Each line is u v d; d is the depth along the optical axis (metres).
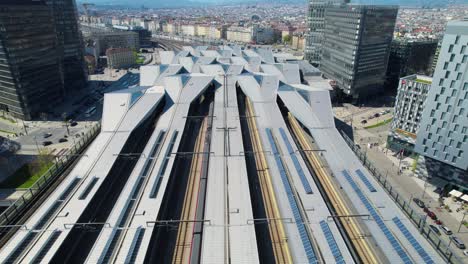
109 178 89.69
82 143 113.00
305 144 111.25
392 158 133.50
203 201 80.19
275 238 69.06
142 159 94.62
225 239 66.25
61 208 74.69
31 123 171.00
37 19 176.00
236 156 96.94
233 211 73.75
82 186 82.75
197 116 129.38
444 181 112.00
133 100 126.81
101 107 194.25
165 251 68.12
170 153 98.06
